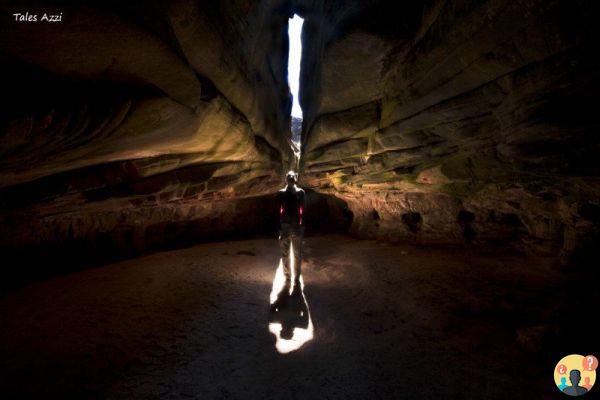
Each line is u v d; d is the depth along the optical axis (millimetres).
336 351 3113
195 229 9969
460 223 7316
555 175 4043
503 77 3266
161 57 2512
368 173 7766
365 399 2408
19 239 5223
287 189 5086
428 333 3352
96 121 2404
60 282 5324
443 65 3951
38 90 2047
